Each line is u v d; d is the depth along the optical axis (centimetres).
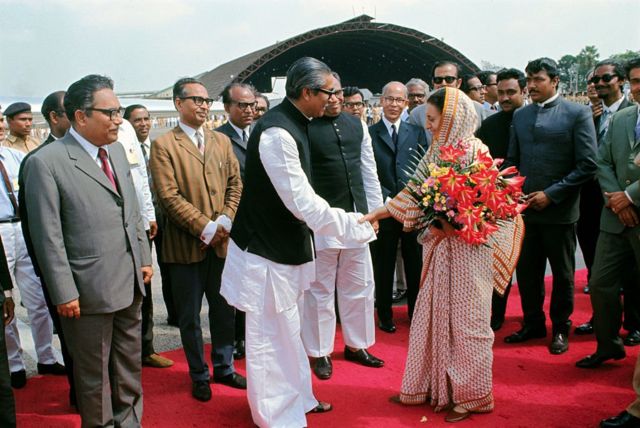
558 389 353
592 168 388
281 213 298
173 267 353
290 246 302
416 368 334
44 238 263
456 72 540
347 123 404
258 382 303
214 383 376
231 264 312
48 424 325
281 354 311
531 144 409
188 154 355
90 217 275
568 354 407
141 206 412
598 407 328
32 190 264
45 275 265
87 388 283
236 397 357
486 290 318
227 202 378
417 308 337
